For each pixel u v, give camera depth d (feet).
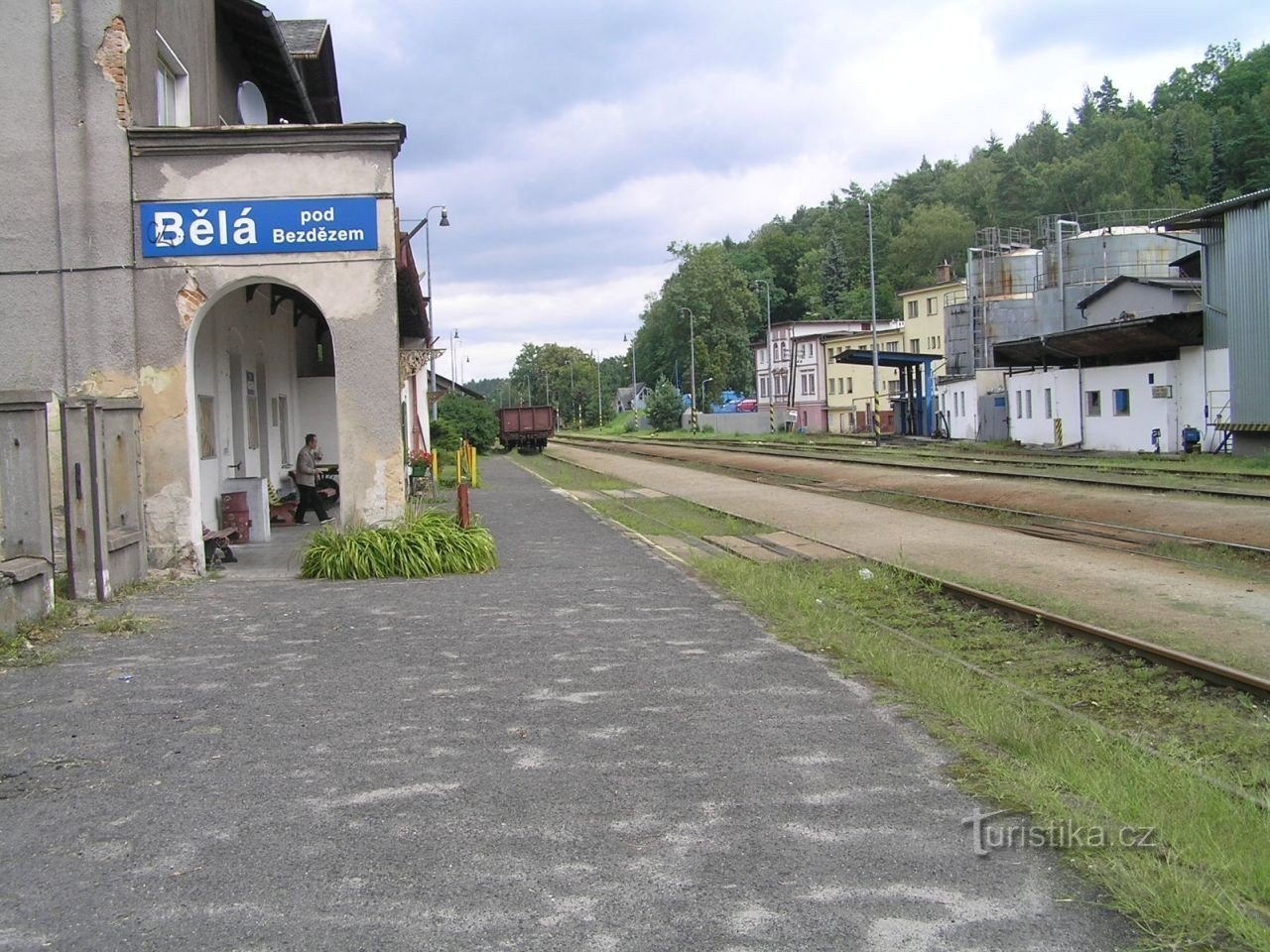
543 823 16.61
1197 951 12.28
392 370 44.50
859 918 13.30
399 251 51.06
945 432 205.57
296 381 78.89
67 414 36.65
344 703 23.80
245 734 21.50
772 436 248.52
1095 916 13.25
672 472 129.39
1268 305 112.57
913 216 433.07
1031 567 46.06
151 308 42.96
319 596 38.34
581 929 13.15
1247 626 32.91
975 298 228.63
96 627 32.17
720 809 17.07
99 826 16.70
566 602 36.96
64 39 42.45
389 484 44.88
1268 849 15.11
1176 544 50.62
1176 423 130.41
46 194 42.52
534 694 24.44
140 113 43.93
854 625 33.53
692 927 13.16
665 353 431.43
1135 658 28.19
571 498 90.22
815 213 568.00
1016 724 21.06
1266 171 297.74
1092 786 17.48
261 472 65.57
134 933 13.19
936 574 44.24
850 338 311.06
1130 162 354.54
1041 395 162.71
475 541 45.52
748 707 23.13
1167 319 126.72
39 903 14.05
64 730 21.85
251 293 60.23
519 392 600.80
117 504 40.14
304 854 15.53
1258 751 21.04
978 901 13.70
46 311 42.65
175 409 43.01
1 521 32.89
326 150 43.78
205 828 16.57
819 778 18.44
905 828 16.15
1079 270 192.03
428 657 28.32
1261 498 66.23
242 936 13.08
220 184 43.32
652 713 22.76
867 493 85.61
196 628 32.53
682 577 43.06
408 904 13.88
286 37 67.87
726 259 426.92
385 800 17.69
